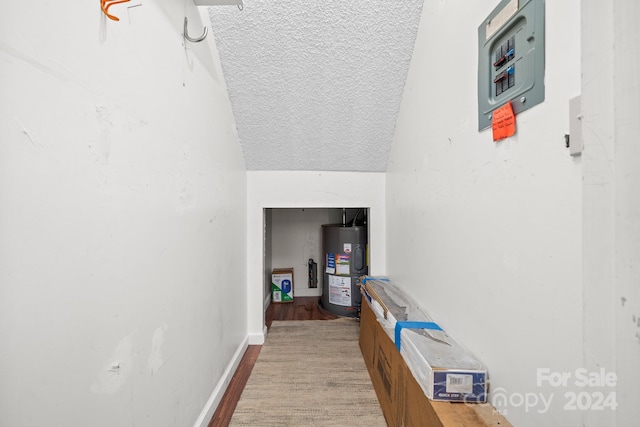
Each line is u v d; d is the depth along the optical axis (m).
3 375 0.42
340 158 1.99
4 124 0.42
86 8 0.57
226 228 1.52
